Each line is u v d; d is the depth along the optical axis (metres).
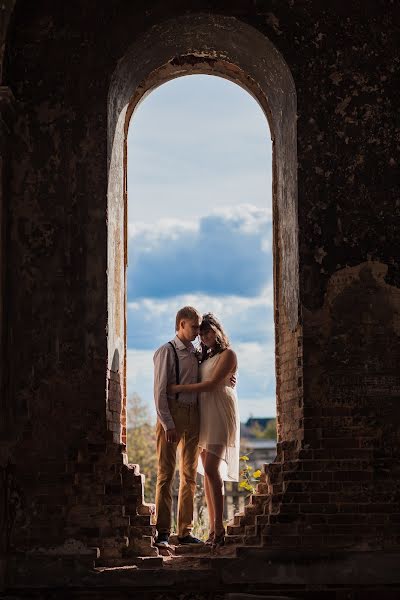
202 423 8.59
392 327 8.20
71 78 8.62
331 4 8.65
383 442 8.02
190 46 9.38
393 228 8.34
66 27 8.69
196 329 8.71
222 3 8.69
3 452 8.10
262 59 9.01
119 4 8.72
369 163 8.42
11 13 8.55
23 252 8.42
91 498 8.02
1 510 7.99
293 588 7.70
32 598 7.77
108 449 8.15
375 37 8.59
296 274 8.34
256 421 44.56
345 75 8.53
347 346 8.17
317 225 8.34
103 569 7.78
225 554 8.05
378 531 7.80
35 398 8.22
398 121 8.48
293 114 8.60
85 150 8.52
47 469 8.09
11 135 8.55
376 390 8.11
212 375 8.52
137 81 9.36
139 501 8.20
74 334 8.30
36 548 7.90
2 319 8.26
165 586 7.74
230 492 12.80
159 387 8.52
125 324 9.30
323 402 8.09
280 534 7.82
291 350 8.47
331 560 7.72
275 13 8.66
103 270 8.36
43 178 8.51
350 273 8.27
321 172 8.41
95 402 8.20
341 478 7.93
